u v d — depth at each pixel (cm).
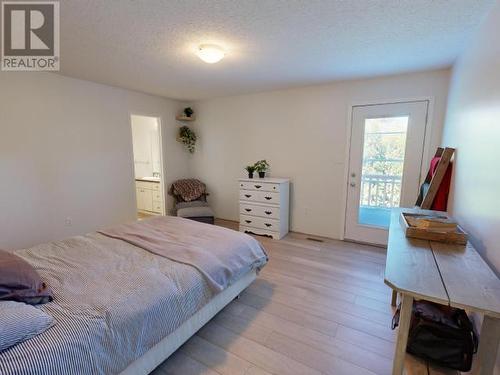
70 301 130
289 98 398
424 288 112
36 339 105
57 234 334
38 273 152
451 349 154
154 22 189
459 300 103
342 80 346
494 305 100
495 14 157
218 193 501
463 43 221
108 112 379
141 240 214
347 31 204
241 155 460
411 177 327
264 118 425
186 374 156
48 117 316
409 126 321
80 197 355
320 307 220
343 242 372
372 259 313
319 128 379
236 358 167
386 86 328
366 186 358
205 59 238
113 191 394
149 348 137
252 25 194
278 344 179
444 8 169
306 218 408
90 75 324
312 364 162
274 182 379
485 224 152
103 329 118
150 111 442
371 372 155
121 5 166
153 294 143
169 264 174
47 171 320
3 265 132
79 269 162
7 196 288
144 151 575
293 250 343
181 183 482
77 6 167
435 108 305
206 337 186
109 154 385
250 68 294
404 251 150
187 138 493
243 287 227
